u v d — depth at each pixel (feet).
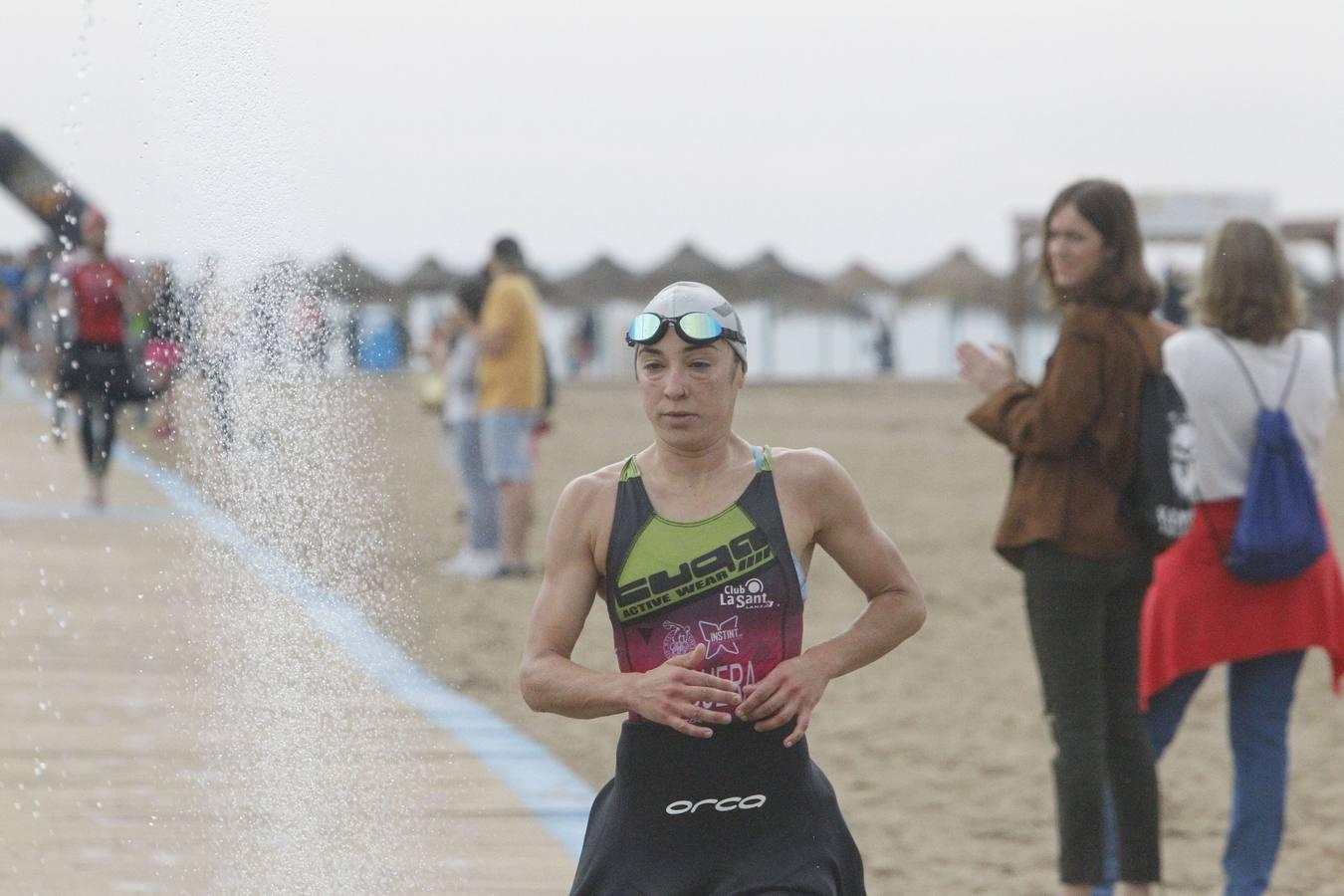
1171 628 52.70
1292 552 50.26
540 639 33.63
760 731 33.27
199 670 52.34
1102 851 48.26
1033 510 48.98
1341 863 59.72
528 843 53.98
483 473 124.26
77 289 135.74
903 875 57.82
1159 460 47.73
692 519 33.14
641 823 33.63
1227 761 76.02
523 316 119.75
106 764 61.31
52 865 48.70
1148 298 49.14
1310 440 52.90
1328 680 95.61
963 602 123.65
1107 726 50.08
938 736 80.74
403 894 47.21
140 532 124.88
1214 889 56.44
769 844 33.27
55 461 188.24
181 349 48.39
